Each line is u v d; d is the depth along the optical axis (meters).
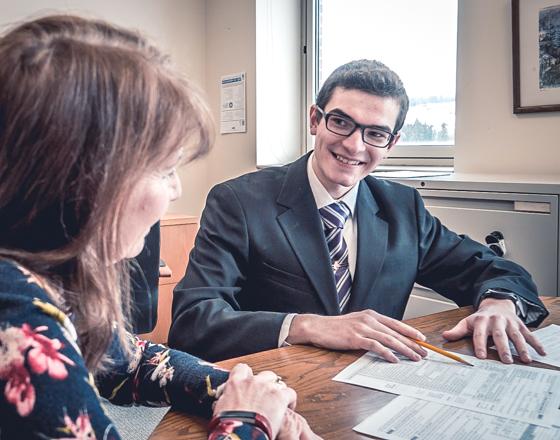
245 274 1.29
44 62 0.51
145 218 0.59
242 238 1.27
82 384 0.49
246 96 3.19
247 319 1.05
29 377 0.46
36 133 0.50
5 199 0.52
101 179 0.53
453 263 1.39
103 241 0.56
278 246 1.27
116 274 0.62
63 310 0.55
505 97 2.04
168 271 2.25
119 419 1.80
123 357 0.82
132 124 0.54
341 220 1.32
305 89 3.24
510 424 0.70
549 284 1.53
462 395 0.79
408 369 0.89
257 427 0.64
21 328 0.48
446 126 2.54
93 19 0.60
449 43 2.48
